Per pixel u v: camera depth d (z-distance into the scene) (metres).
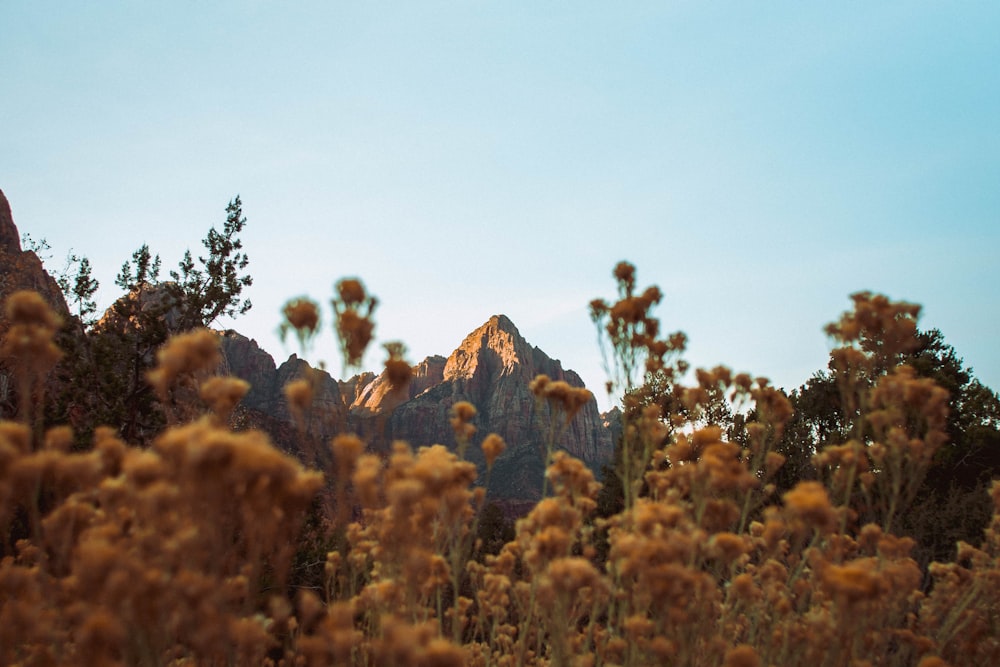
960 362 21.00
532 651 4.10
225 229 20.28
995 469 17.52
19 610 2.25
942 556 9.80
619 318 4.20
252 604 2.14
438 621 3.17
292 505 2.12
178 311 19.12
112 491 2.46
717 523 3.58
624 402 4.09
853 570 2.72
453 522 3.19
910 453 3.70
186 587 1.88
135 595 1.88
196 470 1.90
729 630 3.83
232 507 2.13
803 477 11.28
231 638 2.10
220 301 19.56
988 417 19.38
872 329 3.91
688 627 3.00
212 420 2.53
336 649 2.41
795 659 3.37
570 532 3.17
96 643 1.89
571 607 3.42
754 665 2.96
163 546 1.98
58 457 2.40
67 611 2.13
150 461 2.10
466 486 3.29
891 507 3.71
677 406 4.87
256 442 2.22
